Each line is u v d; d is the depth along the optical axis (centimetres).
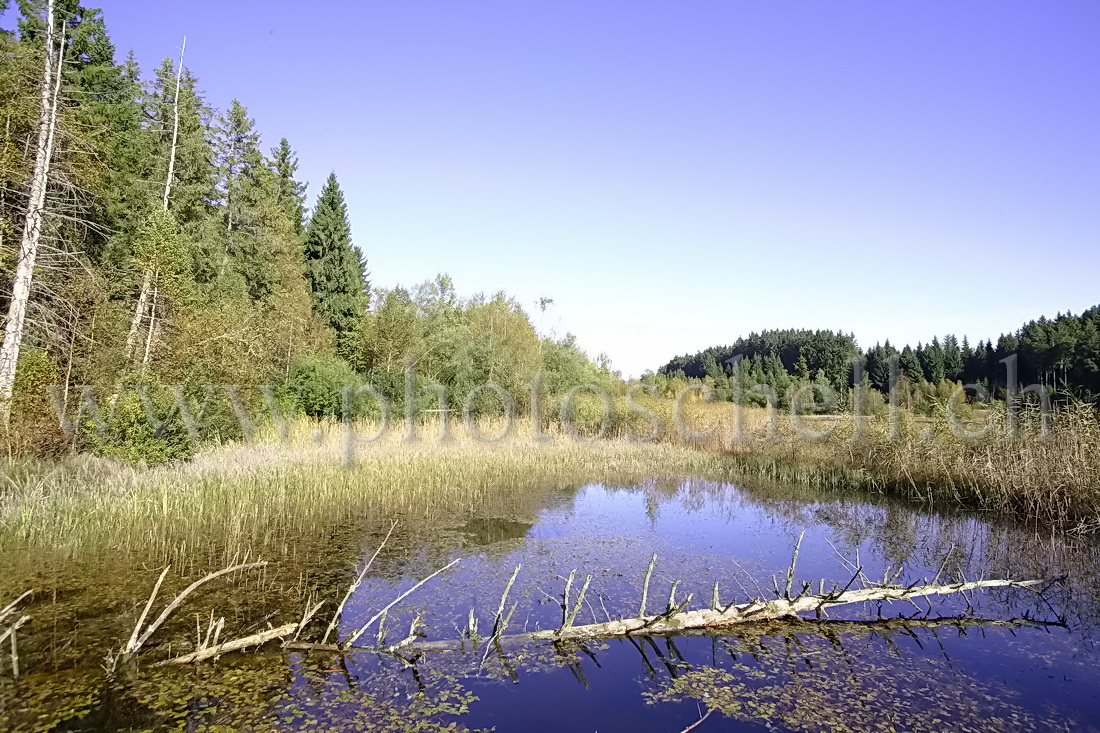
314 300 3769
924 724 491
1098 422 1241
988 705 521
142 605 702
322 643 605
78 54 2153
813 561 950
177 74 2273
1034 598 784
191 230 2494
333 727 467
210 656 573
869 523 1218
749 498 1490
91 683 521
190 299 1820
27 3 1908
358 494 1351
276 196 3741
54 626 639
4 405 1322
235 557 882
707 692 536
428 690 529
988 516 1271
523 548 998
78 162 1723
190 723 466
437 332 3331
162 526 1040
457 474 1605
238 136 3416
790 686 550
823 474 1738
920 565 930
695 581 848
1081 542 1059
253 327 2205
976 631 679
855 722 492
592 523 1191
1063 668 591
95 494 1111
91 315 1691
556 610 731
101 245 2111
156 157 2356
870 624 696
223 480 1304
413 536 1055
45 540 948
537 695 526
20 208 1622
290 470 1462
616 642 638
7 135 1525
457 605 740
